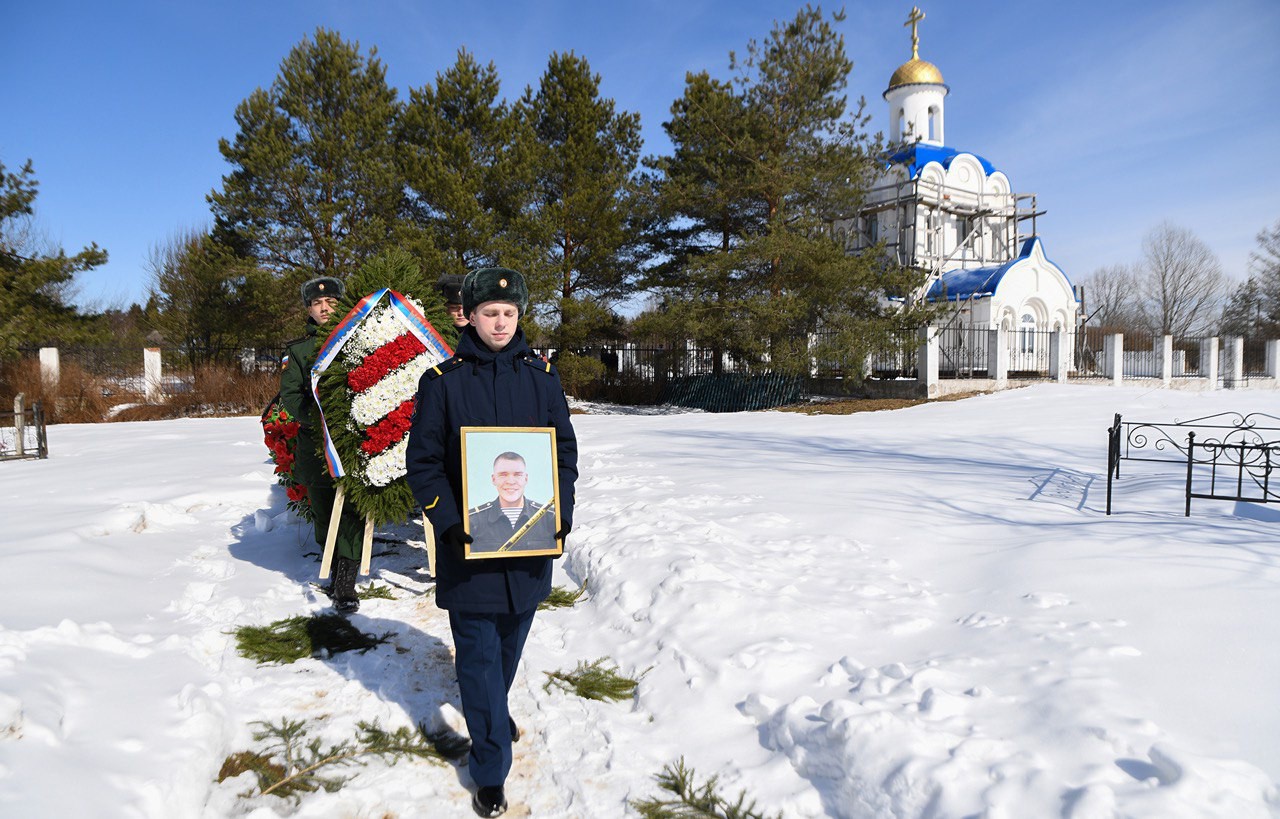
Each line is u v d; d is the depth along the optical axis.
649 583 4.17
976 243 35.91
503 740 2.59
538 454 2.69
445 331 4.80
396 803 2.62
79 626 3.36
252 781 2.68
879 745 2.44
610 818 2.49
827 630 3.57
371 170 20.62
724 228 25.02
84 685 2.87
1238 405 16.28
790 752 2.66
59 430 14.89
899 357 22.42
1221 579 3.79
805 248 20.44
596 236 23.25
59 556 4.58
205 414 19.25
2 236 20.86
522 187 22.34
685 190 22.73
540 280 21.17
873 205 32.53
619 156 25.16
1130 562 4.14
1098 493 6.63
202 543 5.55
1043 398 18.50
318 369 4.29
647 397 27.50
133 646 3.40
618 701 3.26
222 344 23.84
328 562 4.27
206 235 22.66
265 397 19.95
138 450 10.74
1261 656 2.89
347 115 20.98
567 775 2.75
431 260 19.58
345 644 3.84
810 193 22.23
